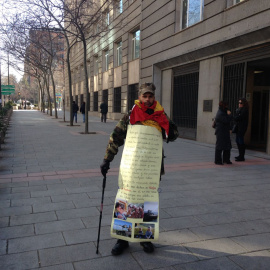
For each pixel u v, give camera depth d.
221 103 6.92
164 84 14.02
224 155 7.15
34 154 8.20
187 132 12.35
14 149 9.02
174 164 7.09
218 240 3.19
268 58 8.26
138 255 2.87
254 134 10.37
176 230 3.42
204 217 3.81
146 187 2.78
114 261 2.75
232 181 5.57
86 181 5.40
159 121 2.75
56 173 5.98
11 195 4.54
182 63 12.22
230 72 9.72
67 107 45.28
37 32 19.55
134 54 19.61
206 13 10.30
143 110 2.78
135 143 2.77
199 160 7.64
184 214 3.91
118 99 22.81
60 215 3.79
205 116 10.89
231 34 9.15
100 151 8.87
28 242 3.06
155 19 13.93
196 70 11.57
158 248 3.00
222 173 6.20
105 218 3.72
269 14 7.75
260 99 10.16
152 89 2.74
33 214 3.80
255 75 9.95
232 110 9.66
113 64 23.12
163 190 4.95
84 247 2.98
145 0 14.87
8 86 34.28
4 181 5.33
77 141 11.04
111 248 2.98
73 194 4.63
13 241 3.08
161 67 13.96
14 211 3.89
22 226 3.44
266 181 5.60
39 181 5.36
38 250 2.90
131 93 20.03
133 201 2.76
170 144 10.78
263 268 2.67
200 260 2.79
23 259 2.74
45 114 33.81
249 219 3.77
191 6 11.62
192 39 11.18
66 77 45.69
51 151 8.75
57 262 2.70
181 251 2.95
